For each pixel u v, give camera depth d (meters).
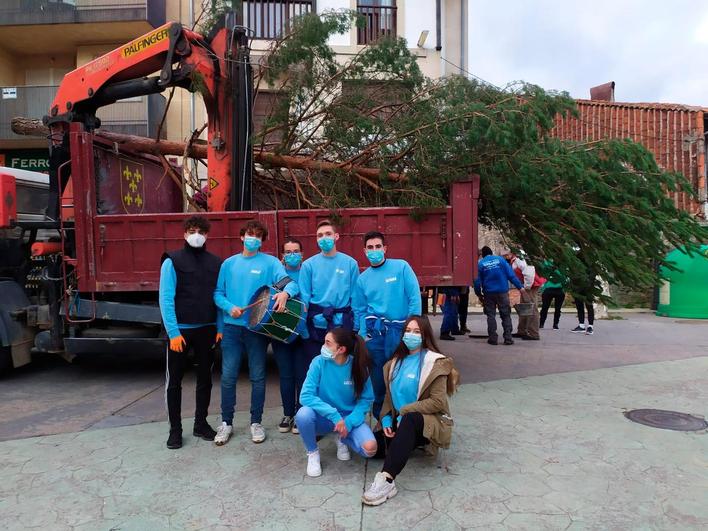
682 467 3.79
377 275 4.23
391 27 14.42
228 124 6.37
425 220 5.77
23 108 14.20
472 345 9.01
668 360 7.49
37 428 4.71
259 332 4.14
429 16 14.45
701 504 3.25
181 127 14.34
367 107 6.70
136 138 7.16
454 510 3.17
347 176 6.39
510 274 8.90
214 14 6.59
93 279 6.00
